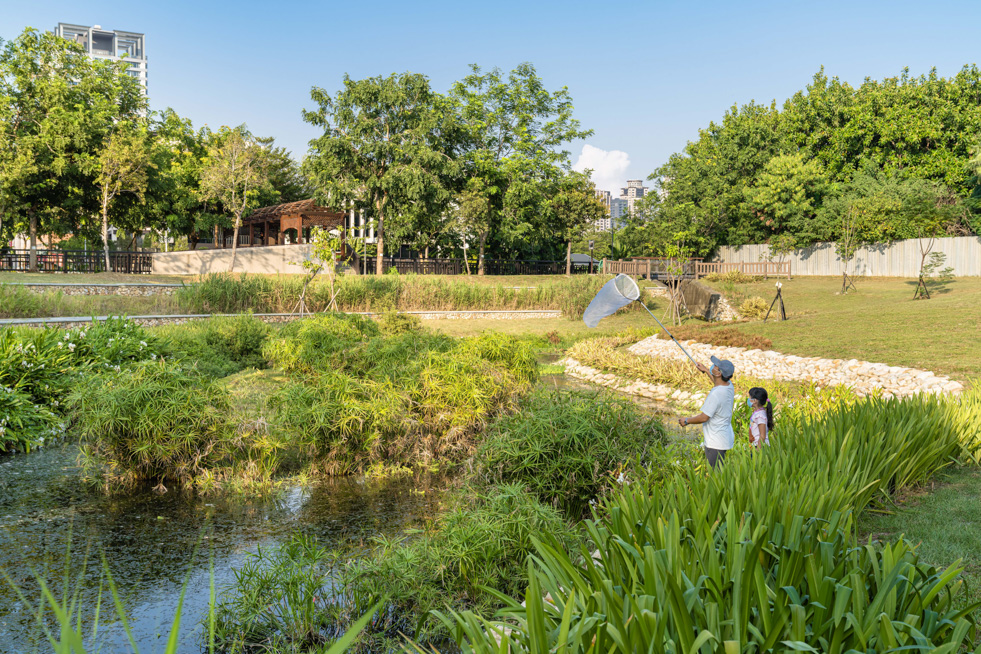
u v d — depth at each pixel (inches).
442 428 418.9
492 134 2103.8
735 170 2215.8
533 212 2055.9
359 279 1353.3
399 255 2269.9
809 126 2133.4
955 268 1521.9
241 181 1716.3
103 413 349.7
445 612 205.0
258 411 400.5
